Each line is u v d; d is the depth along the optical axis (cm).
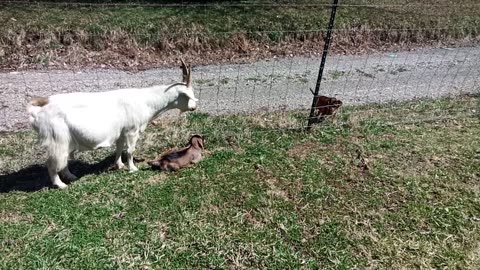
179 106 256
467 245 216
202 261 198
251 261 200
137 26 455
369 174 264
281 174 259
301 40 496
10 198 229
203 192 239
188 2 533
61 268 189
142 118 245
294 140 297
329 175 261
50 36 427
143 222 216
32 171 255
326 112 318
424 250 212
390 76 440
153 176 250
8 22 433
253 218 225
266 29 493
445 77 443
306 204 236
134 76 405
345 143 296
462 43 539
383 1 595
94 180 244
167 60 442
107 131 232
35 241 201
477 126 330
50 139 221
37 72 396
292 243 211
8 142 282
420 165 276
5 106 337
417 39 530
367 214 232
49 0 500
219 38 466
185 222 218
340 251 208
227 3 540
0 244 199
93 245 201
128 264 193
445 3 611
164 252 201
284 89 398
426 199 245
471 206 241
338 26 512
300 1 567
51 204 223
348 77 433
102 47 436
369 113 344
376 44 517
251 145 289
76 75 397
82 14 469
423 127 325
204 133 298
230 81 408
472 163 280
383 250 210
